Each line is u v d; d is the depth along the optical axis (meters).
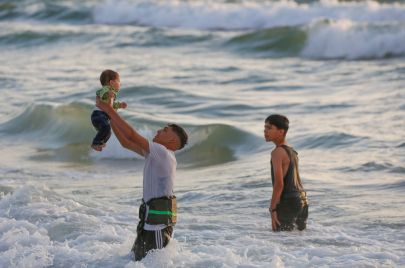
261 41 86.00
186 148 43.31
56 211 24.75
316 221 24.78
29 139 47.56
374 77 64.12
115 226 23.27
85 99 52.78
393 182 30.41
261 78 66.19
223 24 107.19
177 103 54.75
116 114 18.27
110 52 86.00
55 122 48.75
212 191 30.30
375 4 106.38
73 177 36.75
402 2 109.69
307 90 59.25
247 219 25.22
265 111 51.41
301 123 46.28
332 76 66.25
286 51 83.75
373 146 38.28
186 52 85.25
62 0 129.50
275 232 22.88
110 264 19.30
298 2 114.75
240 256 19.95
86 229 22.81
